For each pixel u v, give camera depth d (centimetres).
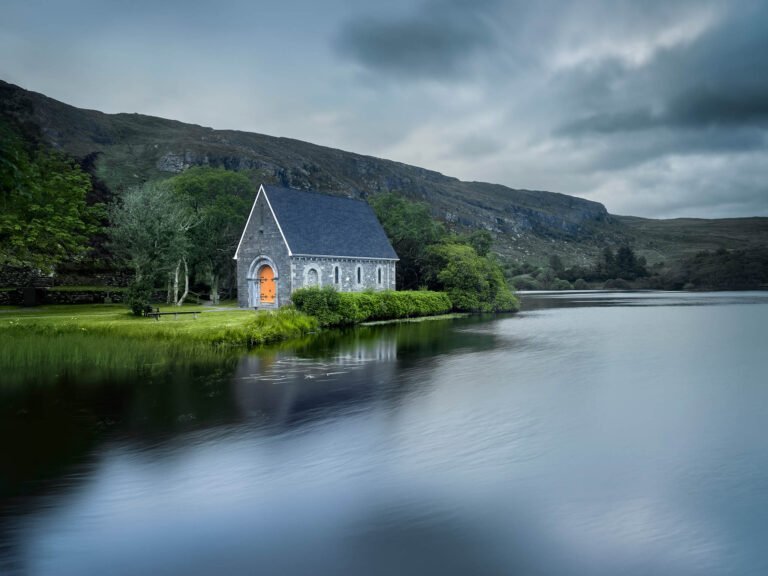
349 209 5625
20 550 787
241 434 1345
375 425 1434
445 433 1367
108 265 6294
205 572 729
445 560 759
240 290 4881
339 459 1169
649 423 1473
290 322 3547
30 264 5128
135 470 1103
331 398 1750
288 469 1109
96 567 742
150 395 1770
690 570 737
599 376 2169
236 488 1010
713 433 1380
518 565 746
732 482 1049
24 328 2767
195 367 2286
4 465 1130
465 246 6650
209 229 5609
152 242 4422
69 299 5062
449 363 2470
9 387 1873
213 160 19525
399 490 1002
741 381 2075
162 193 4700
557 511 915
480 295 6078
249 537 823
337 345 3109
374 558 764
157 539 819
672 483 1042
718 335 3716
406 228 6800
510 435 1355
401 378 2095
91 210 6038
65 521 877
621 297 10544
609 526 866
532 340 3416
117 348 2400
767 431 1403
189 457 1180
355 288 5209
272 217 4612
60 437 1314
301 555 771
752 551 787
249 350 2866
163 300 5719
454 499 963
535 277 17188
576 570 734
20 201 4481
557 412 1588
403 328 4206
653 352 2864
